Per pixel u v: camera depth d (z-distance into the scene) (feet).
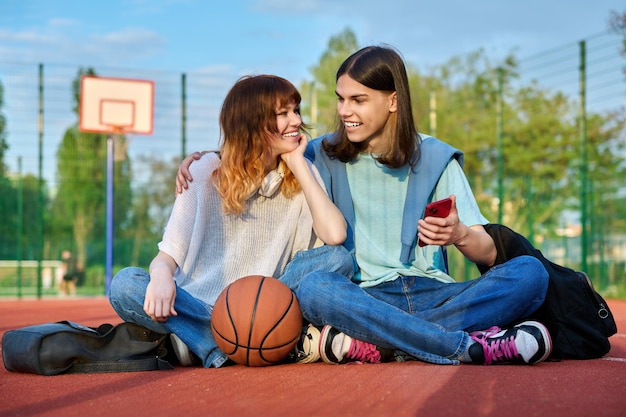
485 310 10.23
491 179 62.54
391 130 11.51
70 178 62.18
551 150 66.59
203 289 10.66
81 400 7.64
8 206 54.13
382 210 11.61
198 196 10.73
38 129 46.93
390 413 6.70
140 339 9.97
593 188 40.78
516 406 6.97
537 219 54.60
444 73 72.02
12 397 7.95
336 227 10.73
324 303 9.86
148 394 7.89
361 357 10.03
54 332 9.62
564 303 10.66
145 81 45.60
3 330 20.06
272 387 8.15
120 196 60.70
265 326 9.48
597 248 40.60
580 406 6.98
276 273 11.25
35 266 53.93
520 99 68.85
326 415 6.64
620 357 11.28
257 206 11.08
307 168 10.91
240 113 10.59
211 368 9.88
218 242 11.00
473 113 71.00
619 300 37.17
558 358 10.53
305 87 56.65
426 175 11.43
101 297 48.78
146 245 59.16
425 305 10.75
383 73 11.08
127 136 51.29
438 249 11.50
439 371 9.18
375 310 9.84
